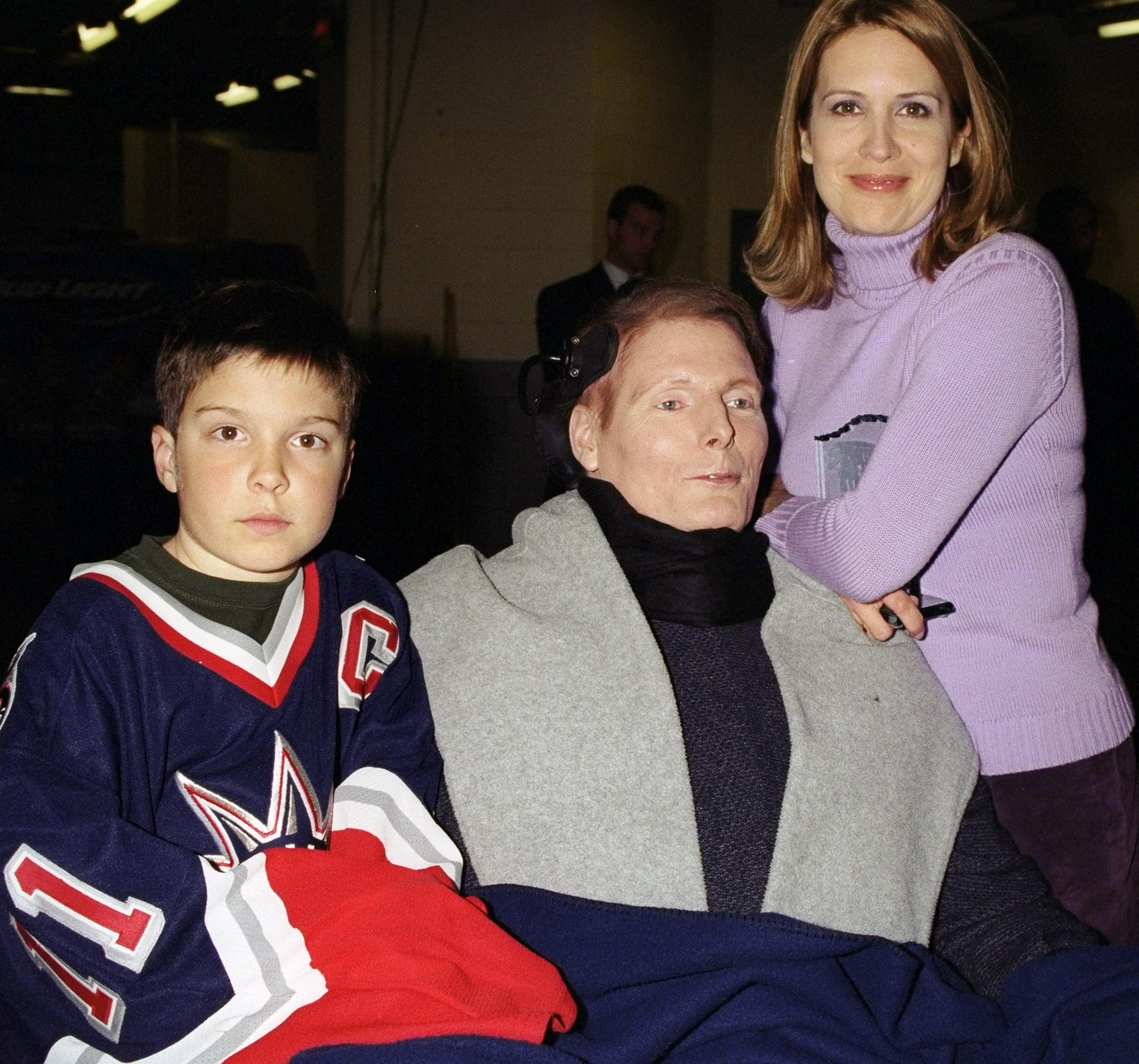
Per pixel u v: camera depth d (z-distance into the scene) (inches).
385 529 296.5
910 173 72.4
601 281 228.5
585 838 62.4
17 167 689.0
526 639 65.7
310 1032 48.8
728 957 56.3
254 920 50.5
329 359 58.7
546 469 74.5
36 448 292.2
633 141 311.1
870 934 63.1
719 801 63.7
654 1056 53.4
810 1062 53.1
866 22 72.9
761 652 67.7
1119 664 218.7
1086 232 226.5
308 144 653.3
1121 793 73.6
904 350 74.2
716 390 67.1
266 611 59.3
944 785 67.9
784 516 72.4
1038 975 60.7
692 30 329.7
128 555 58.2
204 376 57.3
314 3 308.8
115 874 49.8
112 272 295.4
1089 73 360.8
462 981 50.3
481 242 300.8
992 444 68.2
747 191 347.9
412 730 63.1
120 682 54.6
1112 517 241.6
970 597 72.5
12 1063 52.1
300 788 58.0
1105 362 228.7
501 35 295.0
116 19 423.8
